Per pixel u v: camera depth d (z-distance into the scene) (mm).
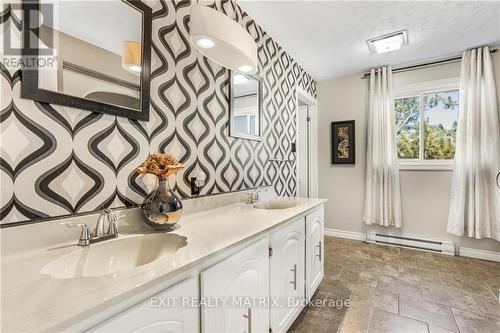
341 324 1640
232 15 1886
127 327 615
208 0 1651
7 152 810
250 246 1116
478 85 2641
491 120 2590
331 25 2248
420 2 1930
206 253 840
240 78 1983
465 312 1749
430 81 3020
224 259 958
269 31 2346
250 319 1111
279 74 2639
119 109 1114
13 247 801
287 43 2584
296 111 3041
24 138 847
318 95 3793
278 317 1369
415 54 2850
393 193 3148
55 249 870
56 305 526
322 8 2002
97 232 968
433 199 3006
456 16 2105
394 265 2584
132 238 1026
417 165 3109
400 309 1798
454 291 2043
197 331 824
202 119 1603
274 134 2533
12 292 585
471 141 2666
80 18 998
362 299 1937
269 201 2104
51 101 903
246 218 1398
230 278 982
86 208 1007
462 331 1554
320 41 2541
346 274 2375
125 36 1151
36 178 871
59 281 643
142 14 1224
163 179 1155
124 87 1145
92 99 1023
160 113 1321
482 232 2670
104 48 1073
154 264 742
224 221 1323
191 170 1517
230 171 1869
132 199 1178
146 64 1233
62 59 939
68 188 954
